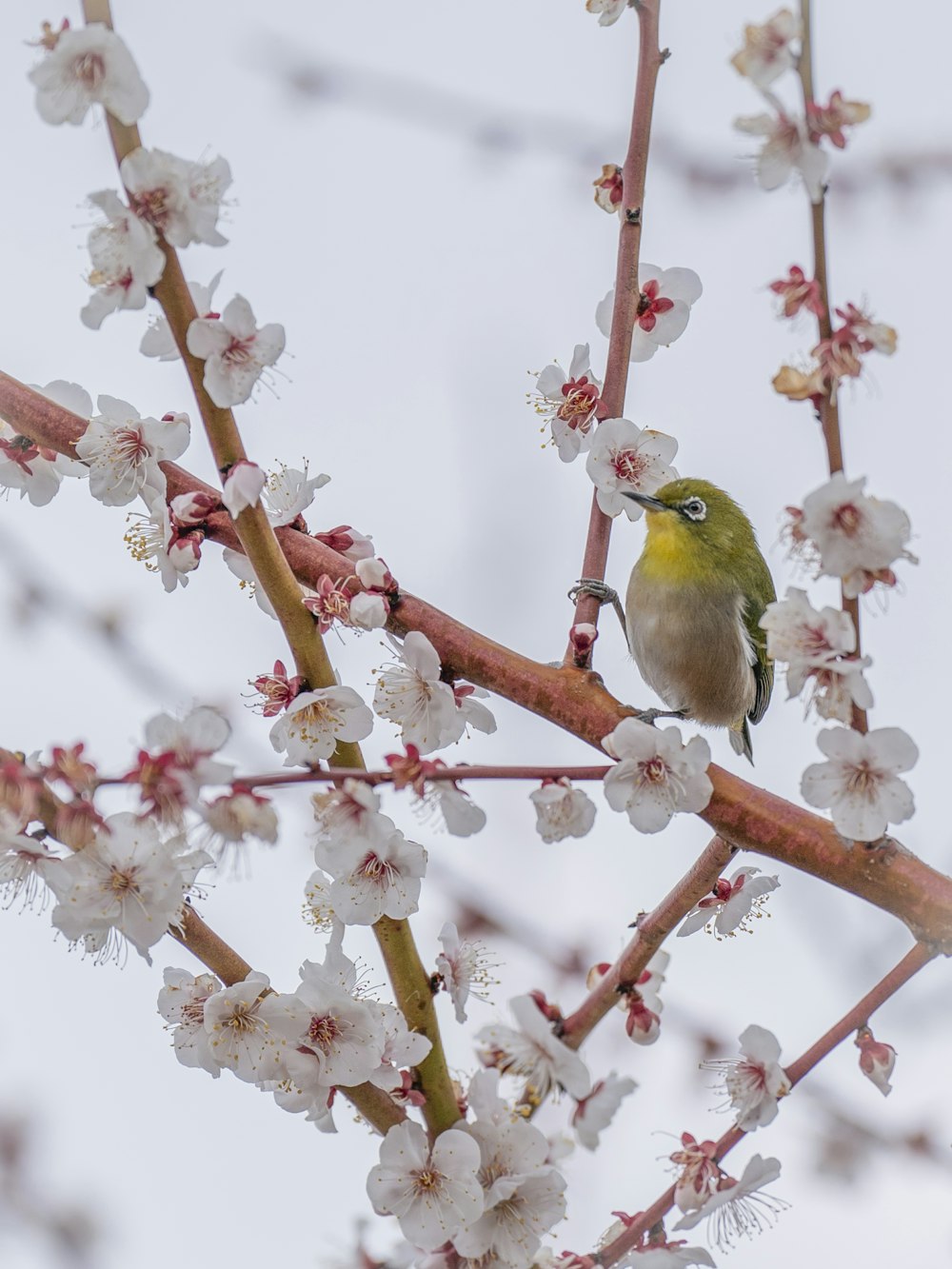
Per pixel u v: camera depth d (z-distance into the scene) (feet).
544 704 24.06
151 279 20.24
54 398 26.94
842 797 21.43
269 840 19.45
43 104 19.85
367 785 21.25
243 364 21.24
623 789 22.41
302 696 22.82
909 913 22.13
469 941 25.30
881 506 19.52
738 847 23.02
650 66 25.82
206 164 20.75
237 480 21.93
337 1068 22.04
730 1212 23.45
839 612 20.58
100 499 25.58
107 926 19.90
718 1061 23.22
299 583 25.18
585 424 27.12
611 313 28.07
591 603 25.23
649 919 24.07
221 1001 21.80
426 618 24.44
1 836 19.95
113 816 19.79
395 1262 25.46
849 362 19.26
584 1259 23.22
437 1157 22.45
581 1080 23.17
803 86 18.88
